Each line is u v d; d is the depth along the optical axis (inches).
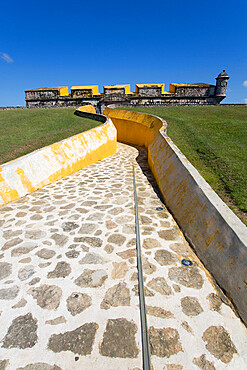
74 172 287.0
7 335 75.5
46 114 639.8
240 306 81.7
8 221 154.0
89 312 84.0
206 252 108.1
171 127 438.6
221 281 93.8
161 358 68.4
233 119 514.3
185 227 135.7
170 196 176.9
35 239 132.1
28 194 207.2
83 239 131.6
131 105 981.2
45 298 90.2
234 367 66.3
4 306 86.6
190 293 91.8
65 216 161.2
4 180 189.6
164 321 80.0
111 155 405.4
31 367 66.4
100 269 106.7
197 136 349.1
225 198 150.3
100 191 215.2
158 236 133.2
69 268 107.6
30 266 109.0
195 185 143.3
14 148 276.7
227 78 1026.7
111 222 151.6
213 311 83.7
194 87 1052.5
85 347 71.9
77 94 1079.0
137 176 268.7
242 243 88.0
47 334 75.9
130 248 122.5
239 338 74.2
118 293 92.6
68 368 66.1
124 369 65.9
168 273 103.0
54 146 266.7
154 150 298.7
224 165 212.1
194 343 72.8
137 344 72.9
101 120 533.3
